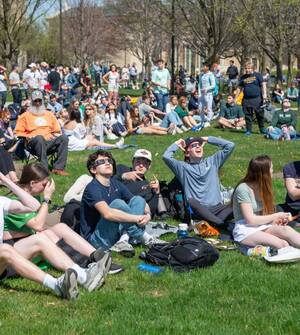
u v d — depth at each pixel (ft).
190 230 25.72
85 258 20.18
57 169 38.63
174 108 62.03
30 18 112.06
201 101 65.46
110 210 21.68
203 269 20.59
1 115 50.93
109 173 22.66
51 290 18.52
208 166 27.43
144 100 64.08
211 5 85.81
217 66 89.45
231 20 88.07
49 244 18.99
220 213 25.79
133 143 53.26
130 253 21.98
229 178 37.04
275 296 17.97
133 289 18.88
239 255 22.27
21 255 18.71
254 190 23.00
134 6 148.66
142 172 27.78
